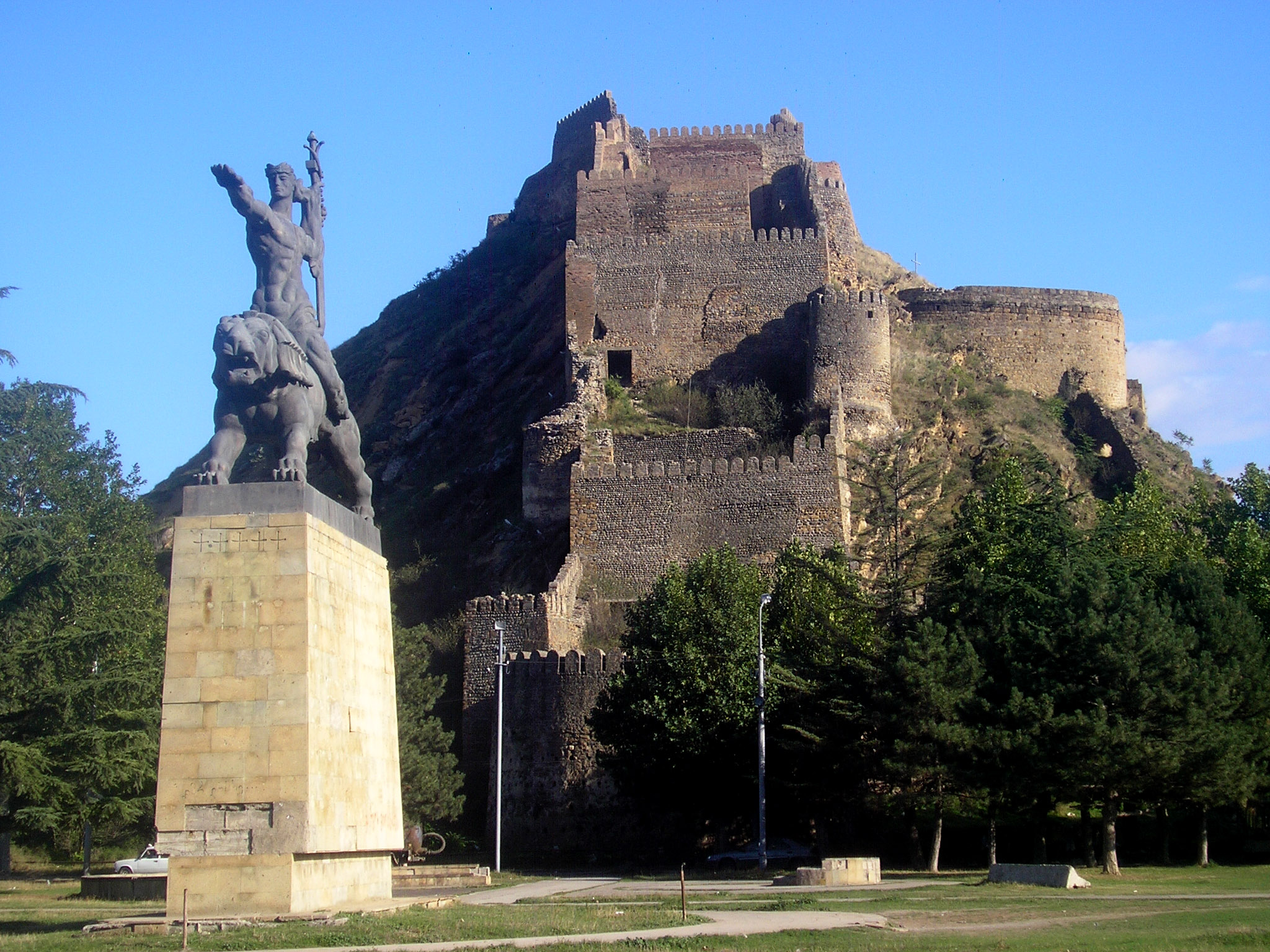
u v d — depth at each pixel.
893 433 74.25
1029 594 48.72
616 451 72.81
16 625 46.78
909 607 53.62
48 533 51.88
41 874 48.94
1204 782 43.97
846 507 69.75
